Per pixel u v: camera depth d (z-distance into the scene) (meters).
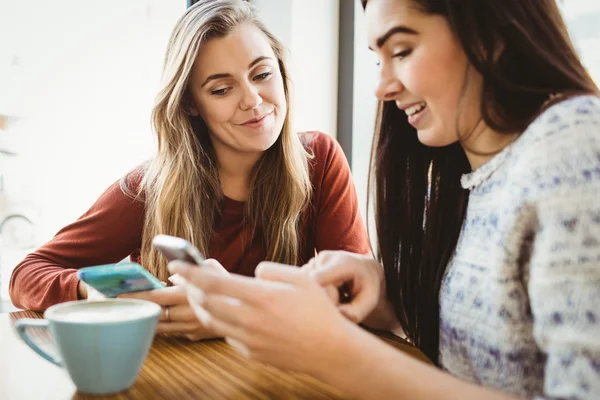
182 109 1.37
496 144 0.76
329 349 0.57
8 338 0.89
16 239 1.88
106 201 1.40
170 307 0.87
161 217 1.35
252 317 0.58
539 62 0.68
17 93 1.84
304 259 1.50
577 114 0.61
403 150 0.96
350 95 2.26
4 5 1.81
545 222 0.58
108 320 0.63
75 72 1.93
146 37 2.06
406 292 0.97
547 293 0.56
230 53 1.25
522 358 0.69
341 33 2.28
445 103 0.73
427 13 0.68
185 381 0.71
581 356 0.51
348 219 1.47
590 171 0.56
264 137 1.32
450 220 0.91
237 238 1.43
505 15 0.67
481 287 0.74
